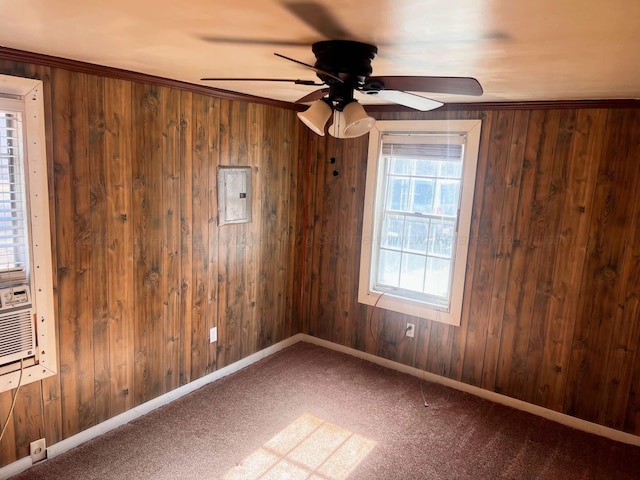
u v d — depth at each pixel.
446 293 3.77
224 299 3.71
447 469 2.77
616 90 2.56
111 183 2.77
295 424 3.15
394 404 3.48
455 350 3.73
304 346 4.51
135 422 3.09
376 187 3.96
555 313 3.29
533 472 2.78
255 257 3.96
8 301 2.36
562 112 3.11
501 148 3.35
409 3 1.24
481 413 3.41
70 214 2.59
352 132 1.93
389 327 4.07
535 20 1.34
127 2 1.40
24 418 2.54
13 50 2.21
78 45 2.06
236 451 2.83
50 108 2.43
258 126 3.77
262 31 1.64
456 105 3.47
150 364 3.19
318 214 4.37
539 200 3.26
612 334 3.11
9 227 2.34
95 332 2.81
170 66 2.48
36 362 2.53
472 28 1.46
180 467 2.66
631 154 2.94
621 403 3.13
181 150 3.17
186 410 3.26
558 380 3.33
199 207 3.37
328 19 1.44
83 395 2.81
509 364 3.51
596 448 3.06
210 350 3.66
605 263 3.08
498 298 3.49
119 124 2.76
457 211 3.60
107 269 2.82
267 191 3.96
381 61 2.04
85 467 2.62
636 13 1.23
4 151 2.29
